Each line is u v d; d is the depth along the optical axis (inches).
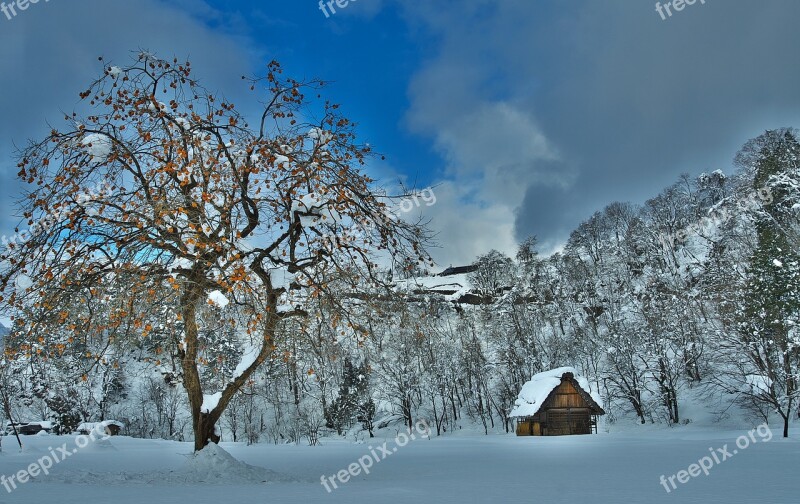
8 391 1872.5
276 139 722.8
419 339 805.2
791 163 2847.0
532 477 809.5
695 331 2691.9
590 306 3457.2
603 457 1254.9
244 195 705.6
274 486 668.7
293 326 811.4
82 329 689.0
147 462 1403.8
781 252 2178.9
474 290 4057.6
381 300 743.7
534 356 3240.7
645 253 4365.2
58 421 2832.2
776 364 2078.0
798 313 2052.2
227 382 837.2
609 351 2945.4
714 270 2935.5
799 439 1817.2
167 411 3321.9
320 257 741.3
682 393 3016.7
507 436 2942.9
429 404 3713.1
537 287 3838.6
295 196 727.1
